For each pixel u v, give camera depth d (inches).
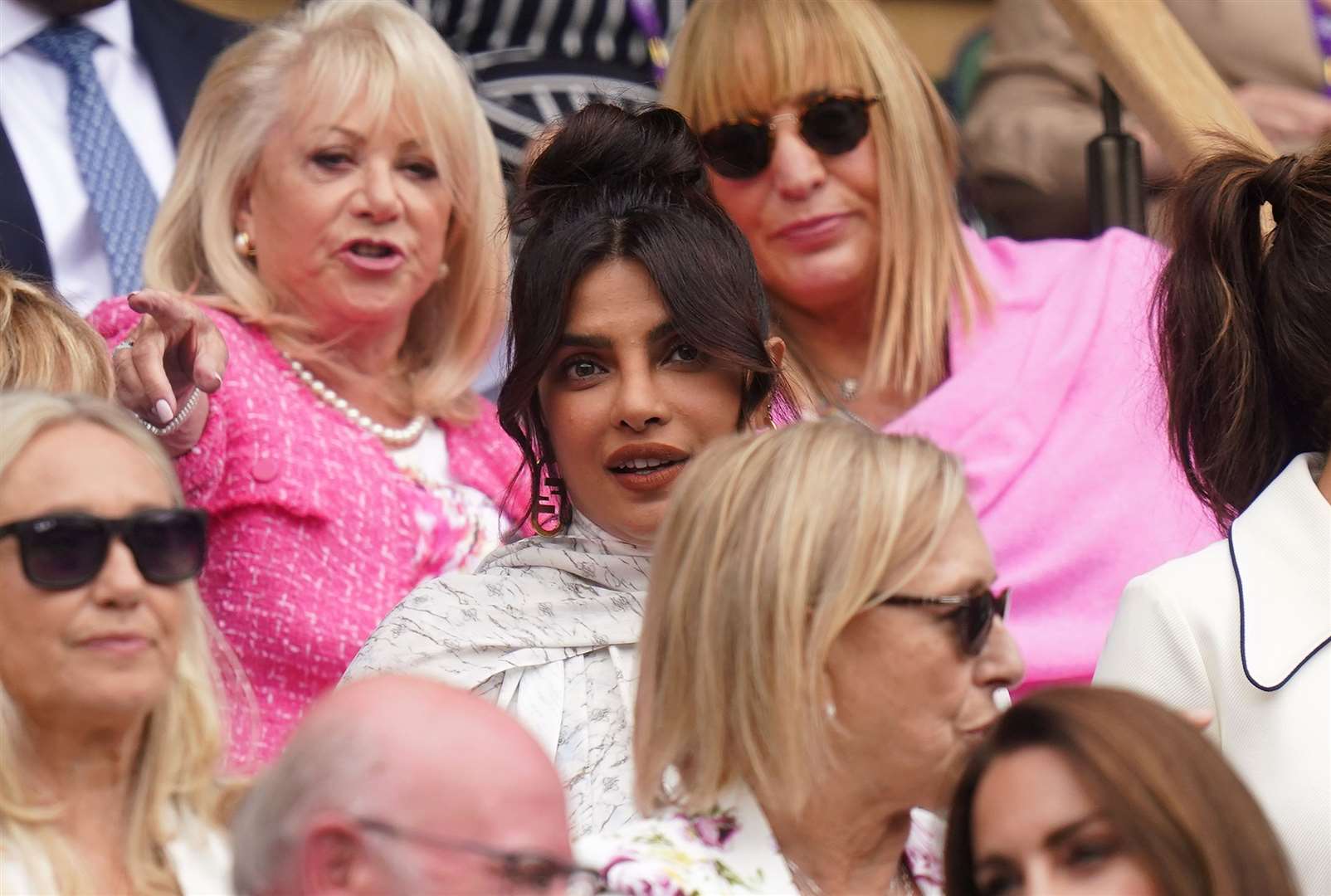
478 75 796.0
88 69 722.2
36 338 505.0
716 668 384.5
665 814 394.0
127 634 410.9
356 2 660.7
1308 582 451.5
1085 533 648.4
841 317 683.4
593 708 492.1
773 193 669.3
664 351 491.8
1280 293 477.4
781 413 514.9
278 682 588.1
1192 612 456.8
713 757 384.8
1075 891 334.6
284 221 644.1
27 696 410.0
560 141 502.9
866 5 675.4
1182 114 701.9
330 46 649.0
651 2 818.2
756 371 493.0
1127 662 459.5
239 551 595.5
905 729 388.2
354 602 600.7
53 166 711.7
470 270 671.8
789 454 391.5
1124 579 647.8
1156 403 637.9
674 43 687.1
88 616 408.5
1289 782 434.3
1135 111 714.8
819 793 393.7
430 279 658.8
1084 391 669.9
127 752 422.6
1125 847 333.7
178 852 425.4
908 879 422.9
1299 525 458.3
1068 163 838.5
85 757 417.4
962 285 679.7
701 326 485.7
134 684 411.5
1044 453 658.2
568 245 490.0
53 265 700.7
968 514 396.5
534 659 496.7
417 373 665.6
